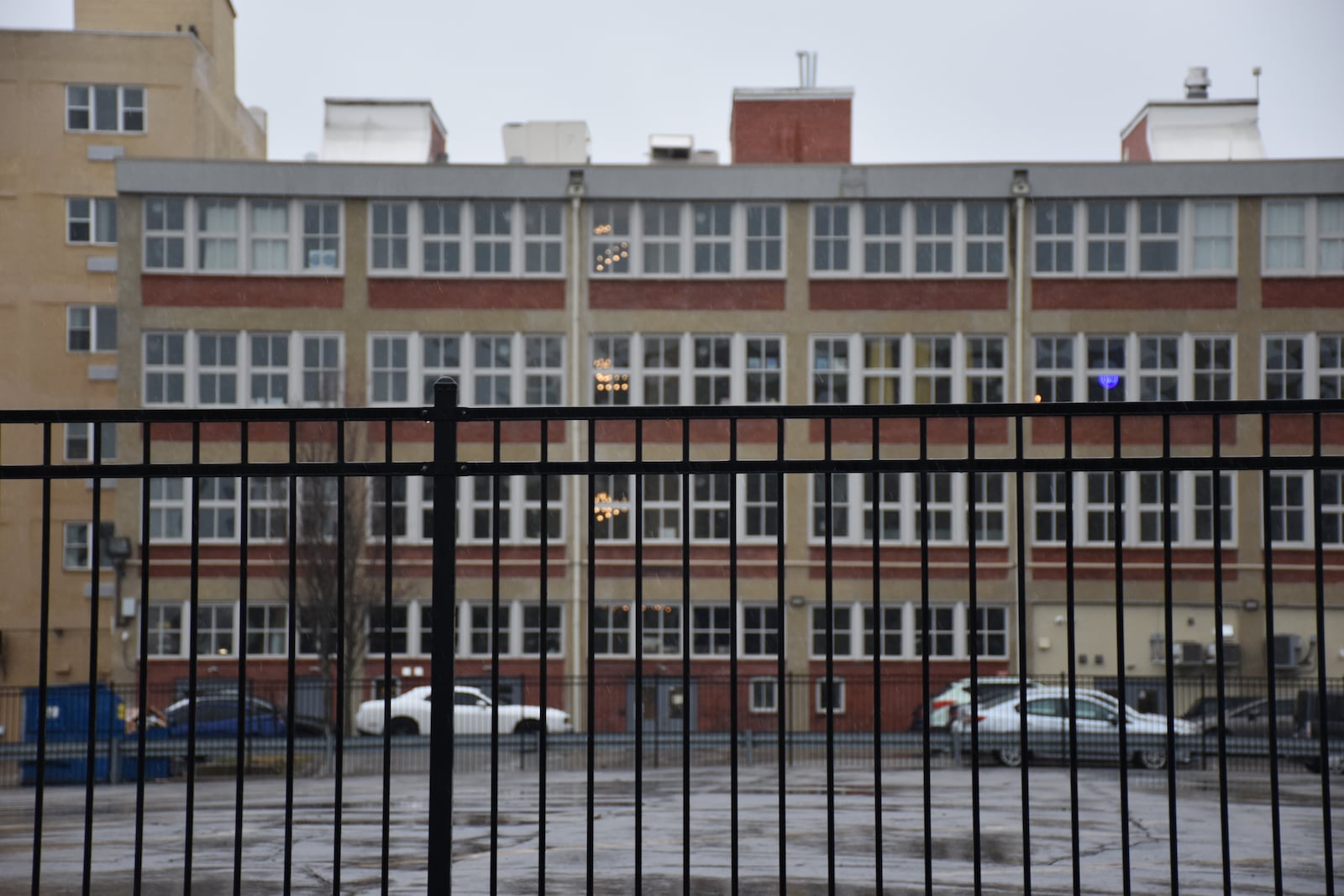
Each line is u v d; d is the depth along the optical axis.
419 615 36.22
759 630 36.56
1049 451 36.75
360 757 27.31
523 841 12.88
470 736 29.55
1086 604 36.25
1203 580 36.19
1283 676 35.62
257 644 35.81
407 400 36.94
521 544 36.47
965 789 19.52
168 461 36.88
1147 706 35.28
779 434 5.42
